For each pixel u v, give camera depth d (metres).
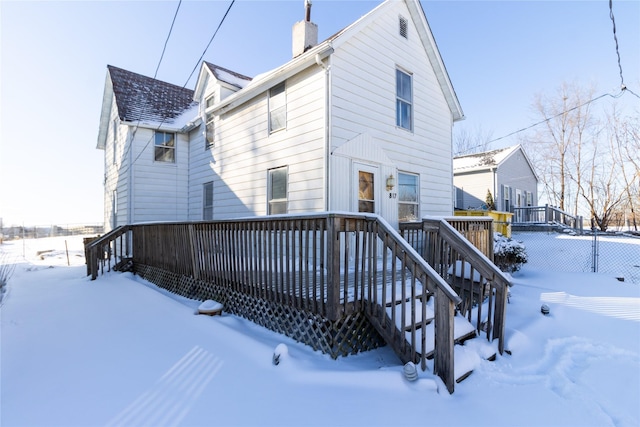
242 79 11.17
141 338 3.53
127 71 13.00
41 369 2.84
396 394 2.38
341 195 6.18
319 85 6.25
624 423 2.20
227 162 9.06
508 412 2.24
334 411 2.18
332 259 2.96
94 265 7.41
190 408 2.23
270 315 3.79
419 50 8.41
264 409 2.21
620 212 21.64
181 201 11.48
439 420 2.12
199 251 5.24
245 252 4.15
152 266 7.12
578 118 20.34
